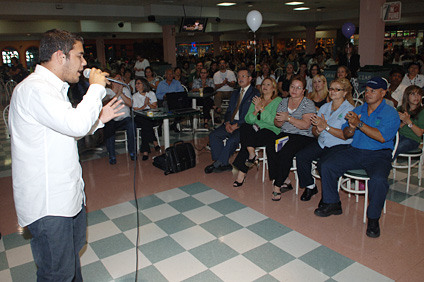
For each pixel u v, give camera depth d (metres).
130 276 2.36
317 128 3.15
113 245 2.76
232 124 4.33
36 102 1.46
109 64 18.28
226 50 25.33
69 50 1.57
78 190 1.68
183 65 10.94
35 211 1.54
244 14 12.66
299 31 20.89
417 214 3.10
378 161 2.88
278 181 3.42
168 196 3.67
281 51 20.44
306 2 10.60
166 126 4.57
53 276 1.62
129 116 4.86
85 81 4.35
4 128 7.41
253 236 2.82
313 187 3.49
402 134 3.59
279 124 3.62
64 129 1.46
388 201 3.37
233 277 2.31
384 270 2.33
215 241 2.76
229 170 4.39
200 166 4.60
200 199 3.57
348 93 3.29
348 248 2.60
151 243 2.76
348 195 3.56
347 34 7.55
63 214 1.58
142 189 3.88
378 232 2.75
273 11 13.11
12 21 14.48
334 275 2.29
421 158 3.66
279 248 2.63
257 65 11.35
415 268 2.34
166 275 2.36
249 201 3.49
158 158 4.51
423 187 3.67
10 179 4.36
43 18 10.48
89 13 10.14
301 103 3.49
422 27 17.92
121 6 10.52
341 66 5.30
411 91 3.46
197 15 11.06
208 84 7.66
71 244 1.66
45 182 1.53
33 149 1.52
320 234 2.82
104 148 5.55
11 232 3.03
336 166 3.00
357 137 3.03
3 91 13.65
